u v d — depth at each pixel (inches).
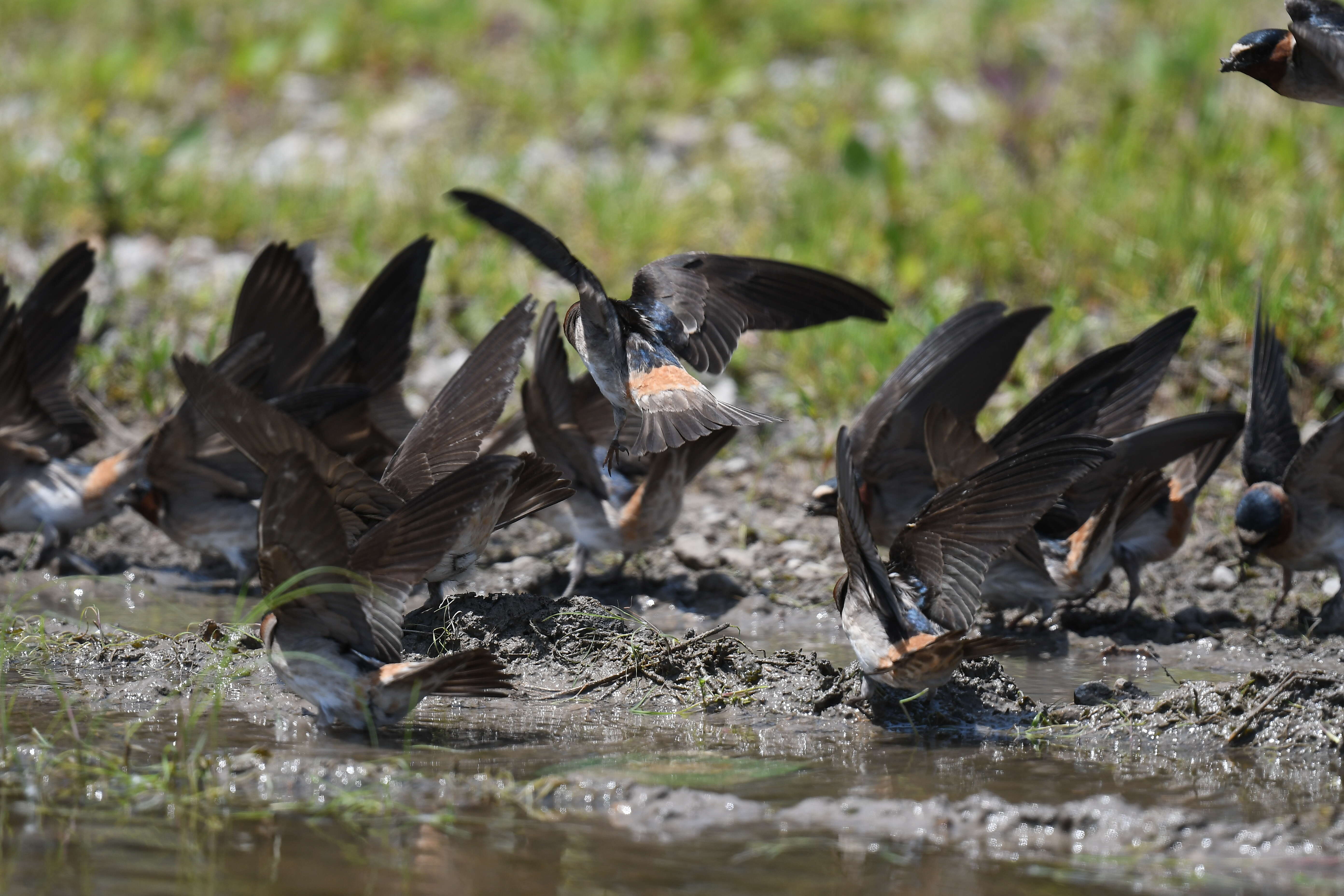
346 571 332.2
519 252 736.3
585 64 936.3
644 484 481.4
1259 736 360.8
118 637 437.4
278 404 472.7
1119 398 496.1
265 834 294.8
